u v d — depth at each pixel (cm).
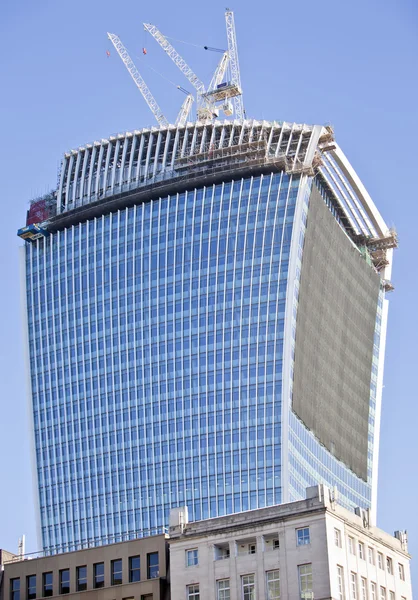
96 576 14050
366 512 13438
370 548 13100
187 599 12950
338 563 12331
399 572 13612
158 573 13638
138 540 13938
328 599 11981
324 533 12319
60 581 14262
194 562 13100
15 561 14875
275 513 12769
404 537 14038
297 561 12356
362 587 12656
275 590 12406
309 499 12606
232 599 12625
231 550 12862
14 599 14400
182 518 13475
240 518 13025
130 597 13638
